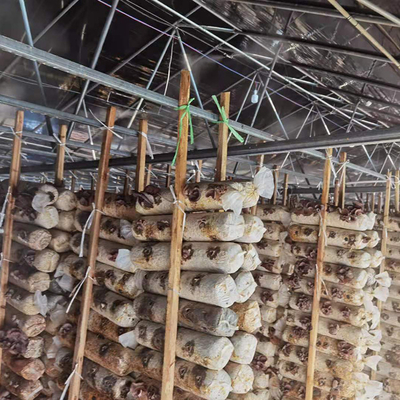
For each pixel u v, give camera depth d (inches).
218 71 205.5
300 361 173.5
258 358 169.3
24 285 155.3
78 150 295.7
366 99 208.7
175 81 209.8
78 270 148.9
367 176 405.4
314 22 142.2
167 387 104.0
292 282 179.0
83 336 137.3
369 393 168.2
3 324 159.2
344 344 164.9
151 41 168.7
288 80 199.8
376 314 167.0
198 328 104.9
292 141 116.7
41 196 152.7
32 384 153.7
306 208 174.9
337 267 168.9
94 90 205.8
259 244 202.2
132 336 129.7
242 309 115.1
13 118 228.7
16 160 158.9
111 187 446.6
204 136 289.0
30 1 138.9
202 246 107.0
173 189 110.3
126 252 131.6
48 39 161.2
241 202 101.7
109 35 163.5
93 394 135.0
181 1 147.3
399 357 225.8
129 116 248.2
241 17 149.7
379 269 232.5
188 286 106.0
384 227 231.8
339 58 166.7
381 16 111.5
